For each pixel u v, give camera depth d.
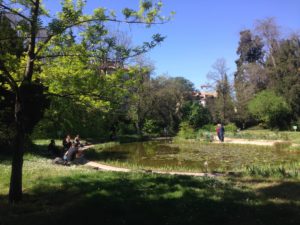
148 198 9.63
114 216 8.34
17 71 10.83
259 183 12.84
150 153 28.86
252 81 63.88
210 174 16.14
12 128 17.00
